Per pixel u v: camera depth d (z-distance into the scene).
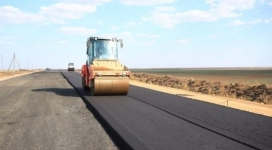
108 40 14.42
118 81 13.17
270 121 7.64
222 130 6.61
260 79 39.56
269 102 15.39
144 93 14.77
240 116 8.34
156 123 7.36
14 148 5.60
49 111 9.76
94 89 12.99
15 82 25.92
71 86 20.89
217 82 23.06
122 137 5.99
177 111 9.14
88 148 5.60
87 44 14.52
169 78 30.36
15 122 7.95
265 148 5.27
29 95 14.68
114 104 10.72
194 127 6.94
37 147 5.66
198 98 14.50
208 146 5.40
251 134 6.25
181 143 5.59
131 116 8.30
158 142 5.65
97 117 8.68
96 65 13.59
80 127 7.37
